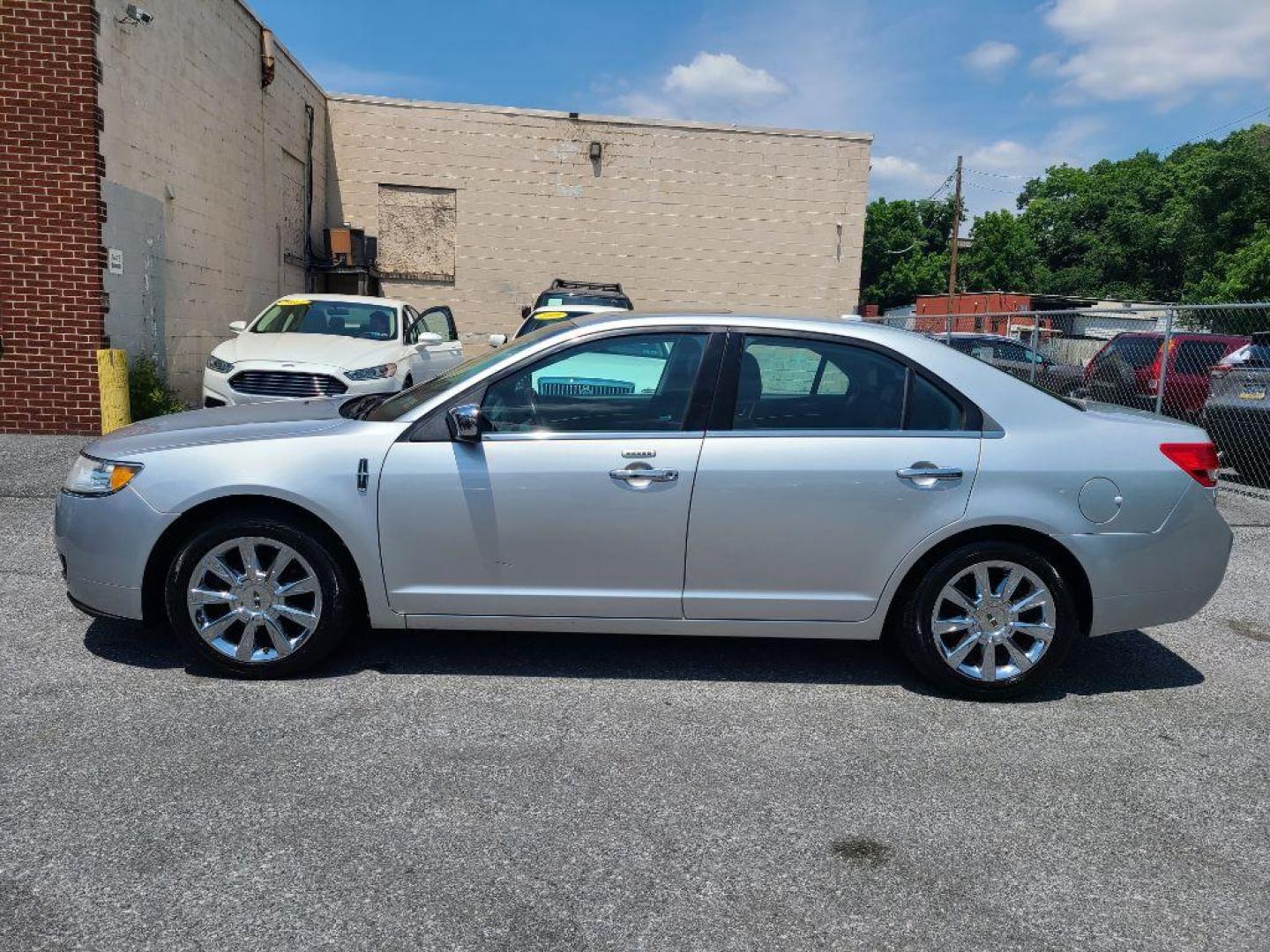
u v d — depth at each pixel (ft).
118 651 14.39
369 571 13.17
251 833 9.67
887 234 249.34
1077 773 11.66
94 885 8.73
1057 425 13.62
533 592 13.33
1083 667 15.39
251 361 31.19
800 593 13.42
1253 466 31.76
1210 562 13.83
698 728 12.51
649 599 13.35
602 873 9.25
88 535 13.15
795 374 13.52
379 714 12.54
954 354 13.83
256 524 13.03
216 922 8.29
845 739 12.37
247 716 12.34
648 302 70.74
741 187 70.38
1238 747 12.51
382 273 68.44
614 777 11.13
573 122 68.44
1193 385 35.76
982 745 12.34
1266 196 182.09
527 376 13.43
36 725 11.84
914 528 13.19
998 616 13.55
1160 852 10.00
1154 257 226.17
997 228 238.68
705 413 13.30
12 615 15.79
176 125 40.57
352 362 31.68
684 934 8.39
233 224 48.88
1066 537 13.29
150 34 37.45
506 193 68.64
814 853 9.73
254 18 51.26
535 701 13.17
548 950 8.12
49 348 33.01
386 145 67.21
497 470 13.01
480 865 9.30
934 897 9.07
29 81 31.78
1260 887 9.44
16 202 32.19
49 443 31.81
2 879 8.77
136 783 10.55
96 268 32.96
